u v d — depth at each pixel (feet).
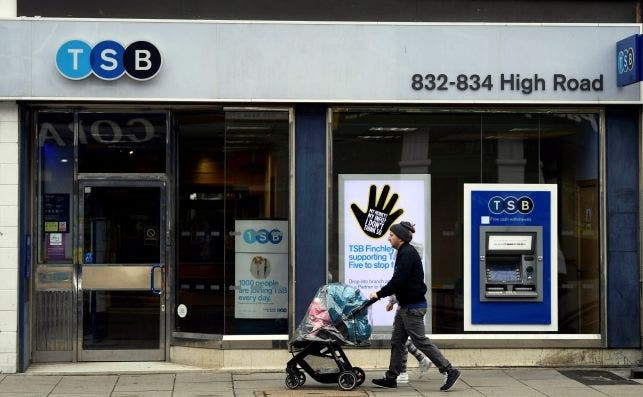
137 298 36.88
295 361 31.22
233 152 35.88
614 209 36.47
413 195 36.32
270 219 36.06
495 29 35.47
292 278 35.50
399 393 30.71
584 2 36.35
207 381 33.17
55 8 34.81
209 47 34.65
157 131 36.86
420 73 35.27
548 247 36.65
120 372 34.88
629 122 36.58
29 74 34.06
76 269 36.68
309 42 34.99
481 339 36.19
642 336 36.42
